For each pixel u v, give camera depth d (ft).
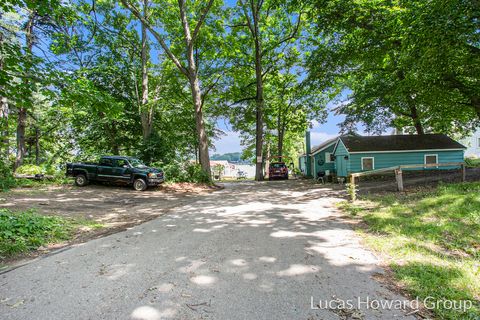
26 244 15.58
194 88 59.21
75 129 80.84
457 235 15.58
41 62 18.10
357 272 11.71
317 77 52.47
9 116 76.38
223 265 12.70
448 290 9.78
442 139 60.03
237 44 72.69
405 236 16.17
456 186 28.19
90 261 13.39
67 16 35.45
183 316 8.41
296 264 12.71
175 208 29.99
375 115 57.41
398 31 37.01
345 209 26.37
